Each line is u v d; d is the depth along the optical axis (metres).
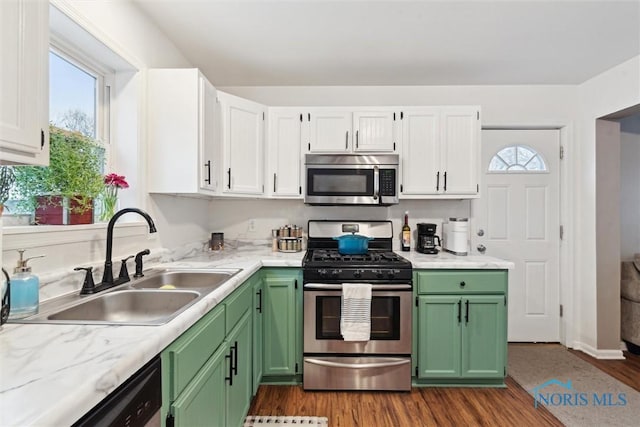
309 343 2.13
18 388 0.60
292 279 2.19
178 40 2.14
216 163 2.15
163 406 0.92
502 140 2.92
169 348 0.95
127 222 1.70
